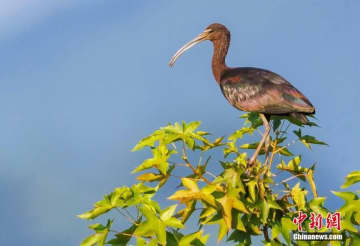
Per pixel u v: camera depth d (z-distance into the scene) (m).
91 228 8.64
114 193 8.83
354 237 9.67
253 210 10.28
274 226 10.17
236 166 10.24
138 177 9.74
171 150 9.91
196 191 8.78
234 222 9.13
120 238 8.68
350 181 9.48
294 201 10.46
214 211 9.00
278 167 11.95
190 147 9.73
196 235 8.42
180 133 10.03
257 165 11.91
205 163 9.88
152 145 10.05
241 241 10.30
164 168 9.54
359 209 9.38
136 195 8.91
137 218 8.77
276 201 10.64
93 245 8.58
